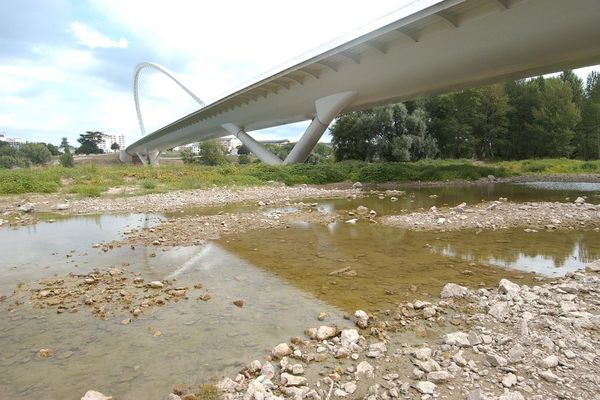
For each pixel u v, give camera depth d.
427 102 52.56
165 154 139.00
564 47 19.69
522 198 18.75
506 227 11.80
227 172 30.86
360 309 6.01
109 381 4.19
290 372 4.23
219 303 6.34
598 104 54.50
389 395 3.77
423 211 15.44
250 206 18.14
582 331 4.79
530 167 38.53
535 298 5.89
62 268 8.56
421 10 19.86
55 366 4.52
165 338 5.14
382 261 8.67
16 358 4.72
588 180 29.02
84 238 11.64
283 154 77.81
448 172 31.92
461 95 52.12
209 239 11.06
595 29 17.66
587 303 5.73
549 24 18.16
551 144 53.69
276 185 27.11
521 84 59.12
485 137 57.09
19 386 4.12
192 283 7.36
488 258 8.74
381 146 45.81
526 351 4.40
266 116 41.66
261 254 9.39
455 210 14.70
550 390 3.68
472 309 5.84
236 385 3.97
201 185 25.16
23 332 5.42
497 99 53.97
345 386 3.91
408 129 47.47
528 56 21.08
